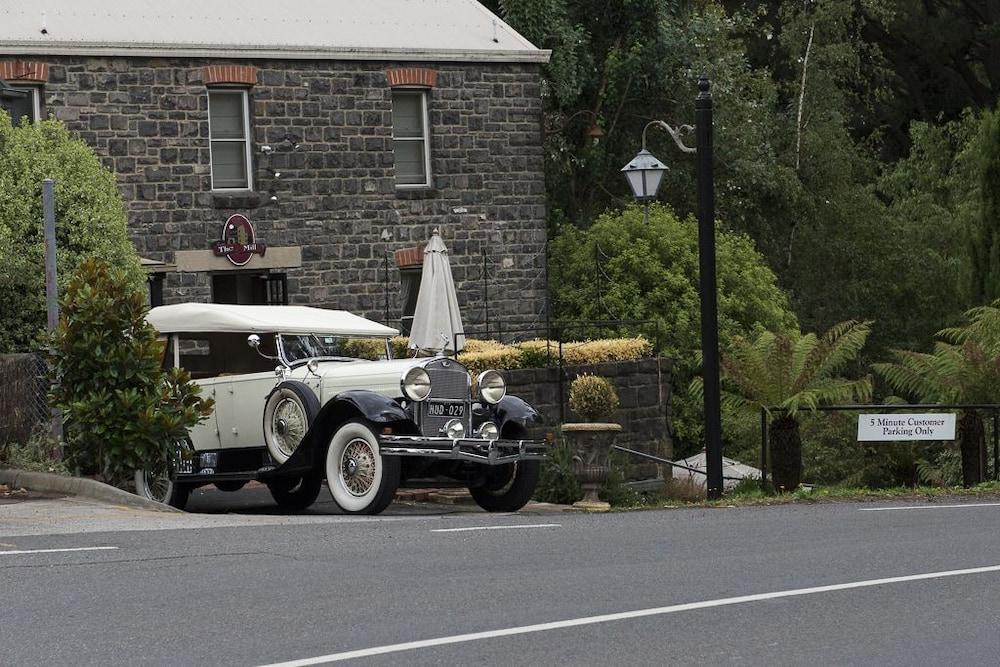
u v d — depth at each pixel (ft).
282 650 34.45
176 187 117.91
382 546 51.57
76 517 61.67
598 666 33.14
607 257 137.28
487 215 130.11
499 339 129.90
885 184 204.23
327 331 77.61
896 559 48.91
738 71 167.63
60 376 72.59
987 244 131.44
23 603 39.93
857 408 84.69
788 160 172.96
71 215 96.22
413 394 69.36
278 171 121.70
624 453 102.06
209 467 77.97
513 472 75.51
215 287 121.39
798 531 57.31
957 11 232.12
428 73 127.34
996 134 131.03
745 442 125.59
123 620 37.76
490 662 33.40
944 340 174.91
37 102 113.60
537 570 46.01
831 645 35.50
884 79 215.31
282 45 120.98
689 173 159.74
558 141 153.89
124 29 118.11
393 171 126.21
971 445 87.30
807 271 171.22
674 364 132.26
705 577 44.80
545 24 146.20
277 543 52.21
